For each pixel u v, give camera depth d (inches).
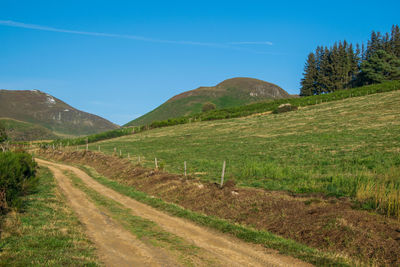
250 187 706.2
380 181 588.7
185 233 457.7
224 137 1897.1
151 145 2048.5
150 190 842.8
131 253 360.8
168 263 328.8
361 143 1088.2
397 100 1978.3
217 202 604.4
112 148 2172.7
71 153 2167.8
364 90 2851.9
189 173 967.6
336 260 328.5
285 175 780.6
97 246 383.6
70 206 653.3
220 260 340.5
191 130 2532.0
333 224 403.9
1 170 549.0
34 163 1183.6
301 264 327.9
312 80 4726.9
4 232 397.7
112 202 721.6
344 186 599.8
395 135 1124.5
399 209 406.6
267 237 418.0
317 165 873.5
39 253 329.7
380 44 4512.8
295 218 459.8
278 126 1953.7
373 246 342.3
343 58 4650.6
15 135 6067.9
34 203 620.4
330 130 1480.1
